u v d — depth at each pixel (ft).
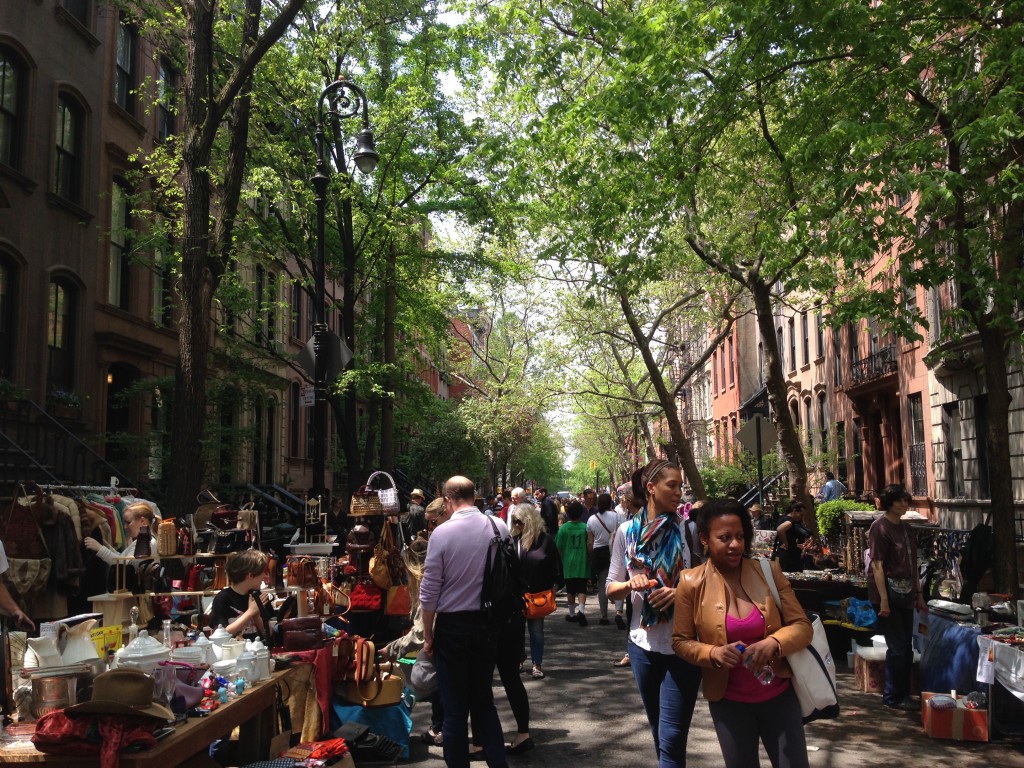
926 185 25.99
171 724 13.60
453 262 66.03
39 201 51.52
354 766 18.40
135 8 55.01
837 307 35.63
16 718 13.99
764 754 20.18
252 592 20.08
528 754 20.68
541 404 89.97
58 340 53.93
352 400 61.52
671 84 31.94
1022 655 19.90
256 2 40.88
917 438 71.10
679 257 48.47
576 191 39.42
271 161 56.90
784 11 30.19
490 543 17.76
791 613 12.96
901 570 24.97
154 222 63.36
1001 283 29.14
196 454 37.09
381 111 59.36
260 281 81.97
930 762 19.75
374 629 29.45
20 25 49.78
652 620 15.83
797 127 34.58
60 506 27.12
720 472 87.30
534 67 39.70
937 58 30.60
